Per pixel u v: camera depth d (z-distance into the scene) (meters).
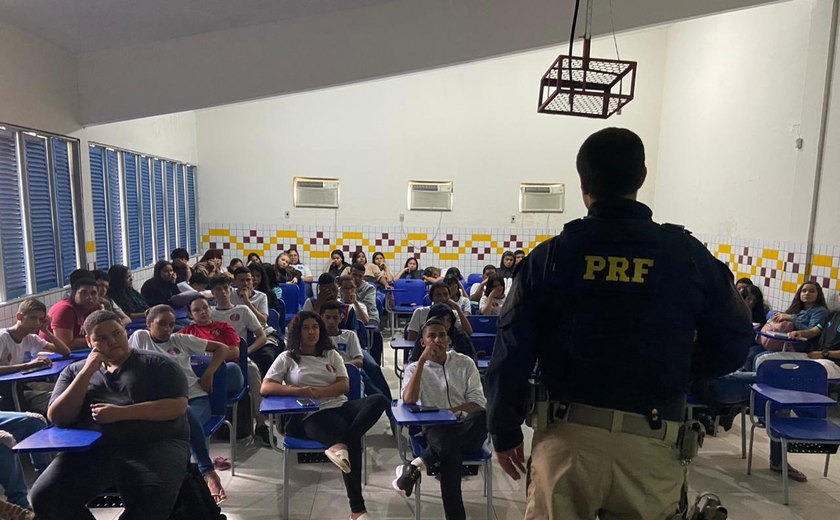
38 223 3.95
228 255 7.30
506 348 1.08
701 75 6.27
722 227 5.80
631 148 1.06
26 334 3.07
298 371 2.80
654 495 1.01
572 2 3.74
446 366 2.73
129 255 5.44
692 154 6.45
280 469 2.96
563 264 1.05
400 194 7.29
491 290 4.88
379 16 4.04
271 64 4.18
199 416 2.66
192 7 3.64
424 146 7.25
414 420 2.32
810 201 4.49
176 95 4.29
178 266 5.40
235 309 3.79
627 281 1.01
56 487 1.96
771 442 3.03
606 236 1.04
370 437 3.42
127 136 5.29
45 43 3.91
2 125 3.56
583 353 1.03
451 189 7.31
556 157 7.34
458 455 2.35
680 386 1.03
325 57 4.12
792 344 4.11
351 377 2.96
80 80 4.33
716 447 3.38
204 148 7.14
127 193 5.41
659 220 7.27
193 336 3.05
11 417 2.52
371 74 4.09
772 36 5.01
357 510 2.43
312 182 7.22
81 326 3.44
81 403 2.10
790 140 4.74
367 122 7.20
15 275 3.74
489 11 3.89
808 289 4.21
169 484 2.01
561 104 3.38
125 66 4.31
